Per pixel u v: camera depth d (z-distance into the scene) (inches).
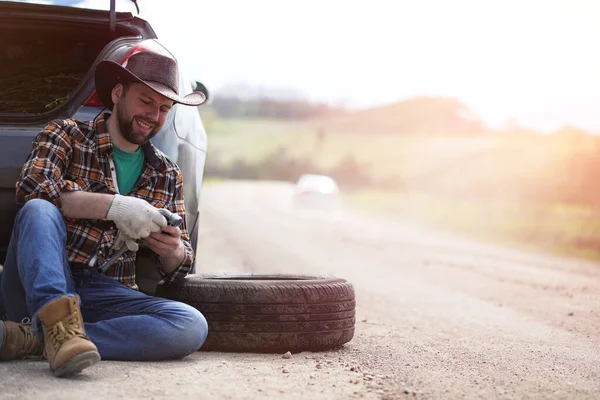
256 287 164.4
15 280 140.6
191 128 182.7
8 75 187.3
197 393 123.0
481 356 176.9
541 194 1451.8
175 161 170.9
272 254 484.4
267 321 163.6
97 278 147.9
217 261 418.3
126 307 147.5
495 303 291.9
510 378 152.0
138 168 153.6
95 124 148.6
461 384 143.3
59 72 190.2
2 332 138.1
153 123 145.9
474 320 243.3
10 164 153.2
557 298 315.6
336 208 1387.8
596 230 875.4
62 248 136.5
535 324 240.5
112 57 162.6
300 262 440.1
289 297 165.2
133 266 155.4
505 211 1283.2
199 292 163.0
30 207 135.1
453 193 2081.7
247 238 626.2
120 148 149.6
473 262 480.1
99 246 146.4
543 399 134.5
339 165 5251.0
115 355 143.9
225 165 6604.3
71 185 141.8
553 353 186.4
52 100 176.2
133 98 144.1
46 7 172.2
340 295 172.6
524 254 586.9
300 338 165.6
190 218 190.1
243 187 3097.9
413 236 764.0
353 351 173.8
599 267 504.1
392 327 220.5
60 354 124.0
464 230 905.5
